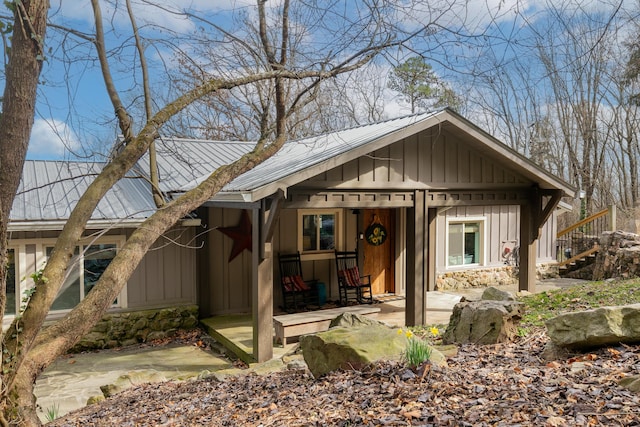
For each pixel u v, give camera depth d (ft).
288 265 37.86
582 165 75.41
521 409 10.50
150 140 14.02
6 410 10.02
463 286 44.83
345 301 38.58
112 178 13.16
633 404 10.11
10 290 28.17
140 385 21.70
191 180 35.58
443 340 21.18
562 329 15.80
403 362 14.62
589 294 26.78
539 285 44.75
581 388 11.59
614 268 43.55
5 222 9.84
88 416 17.25
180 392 18.81
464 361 16.31
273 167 29.68
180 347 30.78
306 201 26.61
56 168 35.91
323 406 12.84
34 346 11.40
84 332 12.14
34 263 28.81
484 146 31.09
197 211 33.99
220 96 27.55
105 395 21.13
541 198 35.22
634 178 75.10
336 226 39.75
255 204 25.84
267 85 25.46
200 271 34.12
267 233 25.16
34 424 10.60
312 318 29.63
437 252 43.73
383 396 12.62
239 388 17.58
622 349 14.52
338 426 11.15
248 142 45.68
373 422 10.93
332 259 39.63
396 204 29.58
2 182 10.12
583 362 14.16
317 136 36.73
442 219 43.86
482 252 45.93
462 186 31.86
